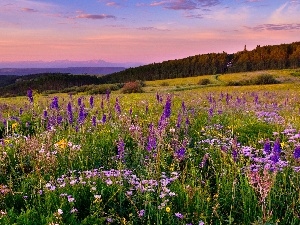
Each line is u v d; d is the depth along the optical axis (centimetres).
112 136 974
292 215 529
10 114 1416
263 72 13950
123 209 547
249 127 1052
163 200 540
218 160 764
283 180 604
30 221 469
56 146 756
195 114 1374
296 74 12306
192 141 945
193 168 684
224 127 1097
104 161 800
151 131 714
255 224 462
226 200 574
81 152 790
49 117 1084
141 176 622
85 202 558
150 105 1689
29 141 780
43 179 611
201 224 475
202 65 16438
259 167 632
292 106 1844
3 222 464
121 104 1800
